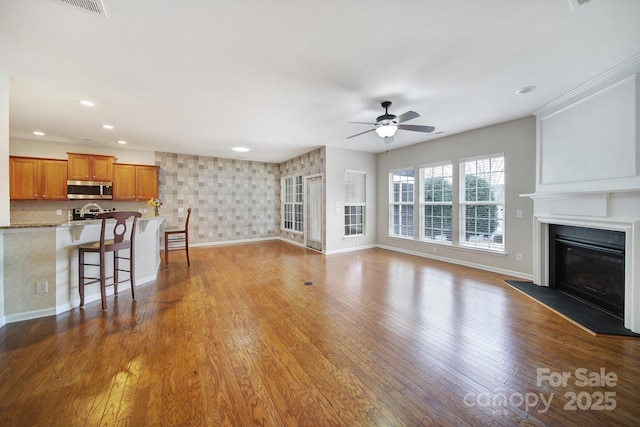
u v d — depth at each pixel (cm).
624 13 174
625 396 157
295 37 201
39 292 262
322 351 205
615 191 238
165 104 330
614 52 221
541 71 253
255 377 174
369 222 651
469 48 217
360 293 336
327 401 153
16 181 475
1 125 246
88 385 165
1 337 222
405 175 598
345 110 355
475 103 332
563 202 309
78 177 511
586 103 279
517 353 203
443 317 266
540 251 356
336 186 596
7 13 169
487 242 445
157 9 169
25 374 174
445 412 145
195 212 674
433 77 265
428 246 540
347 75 260
